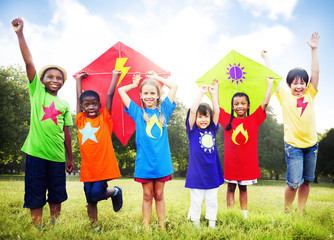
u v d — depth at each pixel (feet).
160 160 10.26
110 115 11.54
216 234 9.39
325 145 92.58
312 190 31.37
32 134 10.70
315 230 9.59
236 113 12.82
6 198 14.48
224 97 13.29
